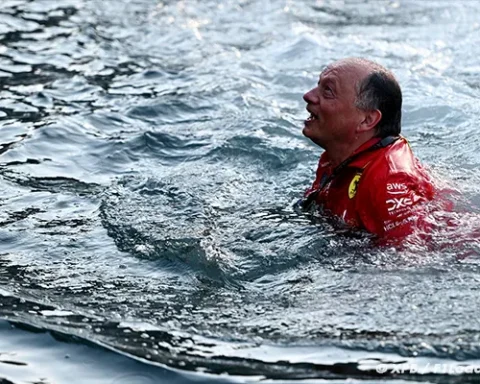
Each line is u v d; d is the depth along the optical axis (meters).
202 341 4.59
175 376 4.31
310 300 4.93
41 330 4.73
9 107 8.16
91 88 8.67
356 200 5.41
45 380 4.34
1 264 5.46
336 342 4.50
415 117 7.79
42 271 5.37
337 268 5.22
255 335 4.61
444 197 5.65
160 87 8.70
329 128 5.54
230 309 4.89
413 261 5.17
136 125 7.80
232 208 6.12
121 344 4.59
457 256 5.20
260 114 7.95
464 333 4.53
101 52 9.69
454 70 8.98
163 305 4.97
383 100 5.46
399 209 5.30
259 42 10.05
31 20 10.62
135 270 5.37
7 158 7.07
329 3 11.59
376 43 9.86
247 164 6.94
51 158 7.11
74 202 6.34
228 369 4.34
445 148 7.07
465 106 7.97
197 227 5.81
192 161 7.03
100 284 5.21
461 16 10.91
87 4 11.31
